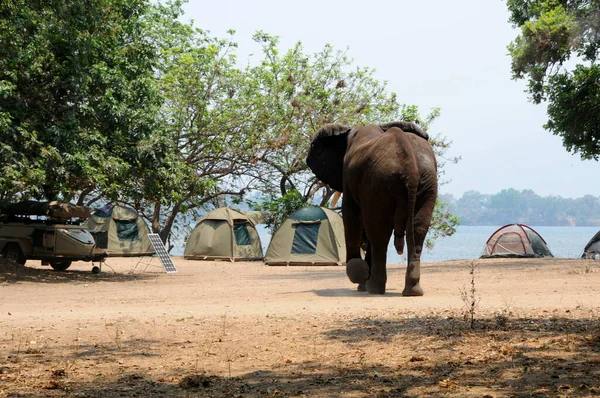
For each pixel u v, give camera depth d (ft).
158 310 42.24
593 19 78.69
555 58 84.69
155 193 80.59
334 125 55.36
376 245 48.83
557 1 86.69
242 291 56.80
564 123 101.45
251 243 108.88
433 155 48.80
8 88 65.26
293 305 43.27
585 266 65.51
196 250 107.55
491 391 20.51
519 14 101.40
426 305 40.52
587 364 23.63
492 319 33.86
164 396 21.34
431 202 46.98
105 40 77.92
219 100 128.77
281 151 128.16
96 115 76.18
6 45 68.18
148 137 79.66
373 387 21.70
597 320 32.73
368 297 47.09
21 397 21.31
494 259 86.89
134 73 81.10
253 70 132.67
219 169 131.54
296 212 98.32
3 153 64.39
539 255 96.58
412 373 23.48
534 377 22.04
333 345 28.94
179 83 124.88
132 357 27.40
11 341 31.01
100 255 78.13
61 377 24.03
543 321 32.91
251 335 31.81
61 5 70.08
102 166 73.61
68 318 38.40
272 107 129.29
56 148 69.97
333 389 21.63
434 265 81.00
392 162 46.37
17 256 76.48
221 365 25.86
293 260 95.55
